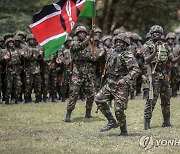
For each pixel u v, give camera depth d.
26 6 42.44
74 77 22.75
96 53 27.69
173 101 30.34
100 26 52.81
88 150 16.23
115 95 18.02
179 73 33.38
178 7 51.31
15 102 29.00
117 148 16.47
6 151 16.17
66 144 17.14
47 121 22.64
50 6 21.03
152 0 50.66
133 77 17.48
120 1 51.50
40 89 29.47
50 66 29.67
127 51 17.70
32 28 20.97
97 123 22.14
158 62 19.69
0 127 20.91
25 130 20.25
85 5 21.48
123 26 56.09
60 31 21.12
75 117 23.97
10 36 32.12
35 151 16.14
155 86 19.83
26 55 28.67
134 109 26.50
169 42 30.86
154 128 20.44
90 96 23.39
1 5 41.69
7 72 28.42
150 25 55.19
